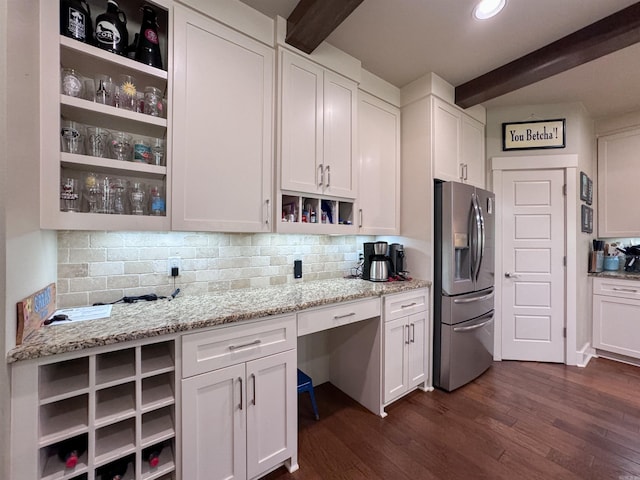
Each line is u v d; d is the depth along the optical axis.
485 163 2.95
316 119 1.89
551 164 2.78
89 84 1.33
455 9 1.65
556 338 2.80
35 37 1.06
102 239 1.49
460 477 1.47
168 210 1.38
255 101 1.65
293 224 1.81
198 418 1.23
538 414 1.99
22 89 0.97
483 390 2.32
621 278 2.79
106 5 1.43
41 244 1.14
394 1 1.60
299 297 1.72
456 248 2.33
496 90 2.31
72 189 1.23
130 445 1.12
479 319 2.53
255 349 1.39
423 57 2.11
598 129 3.18
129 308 1.42
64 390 1.00
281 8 1.65
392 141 2.48
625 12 1.64
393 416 1.99
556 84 2.45
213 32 1.50
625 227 3.04
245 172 1.62
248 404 1.37
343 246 2.58
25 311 0.98
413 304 2.22
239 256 1.96
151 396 1.21
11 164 0.90
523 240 2.87
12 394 0.90
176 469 1.20
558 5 1.61
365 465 1.56
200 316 1.29
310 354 2.39
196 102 1.45
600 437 1.75
